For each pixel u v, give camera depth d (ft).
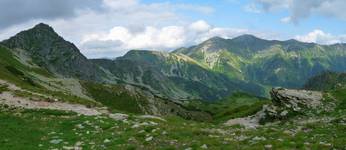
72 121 147.43
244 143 101.91
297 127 146.51
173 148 101.50
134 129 128.47
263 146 94.38
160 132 120.16
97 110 189.47
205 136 115.24
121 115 164.25
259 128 146.41
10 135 123.44
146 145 107.86
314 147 90.02
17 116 159.53
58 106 189.78
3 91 210.79
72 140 118.32
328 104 214.07
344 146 89.66
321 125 145.38
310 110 212.64
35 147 109.09
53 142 115.75
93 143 112.68
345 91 225.76
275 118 222.07
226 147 96.63
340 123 151.33
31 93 217.15
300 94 228.43
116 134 122.93
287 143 94.17
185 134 118.42
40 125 142.41
